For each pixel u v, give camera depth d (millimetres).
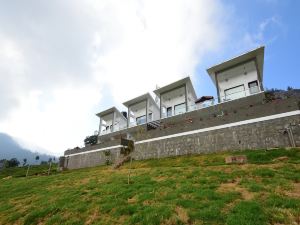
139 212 8883
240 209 7734
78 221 9383
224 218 7336
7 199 17312
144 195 11062
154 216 8172
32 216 11062
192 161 21359
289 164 14109
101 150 36562
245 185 10797
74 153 42375
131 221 8211
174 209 8648
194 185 11859
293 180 11039
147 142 30672
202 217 7586
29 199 15672
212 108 32594
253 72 32156
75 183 19062
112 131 48562
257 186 10281
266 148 20297
